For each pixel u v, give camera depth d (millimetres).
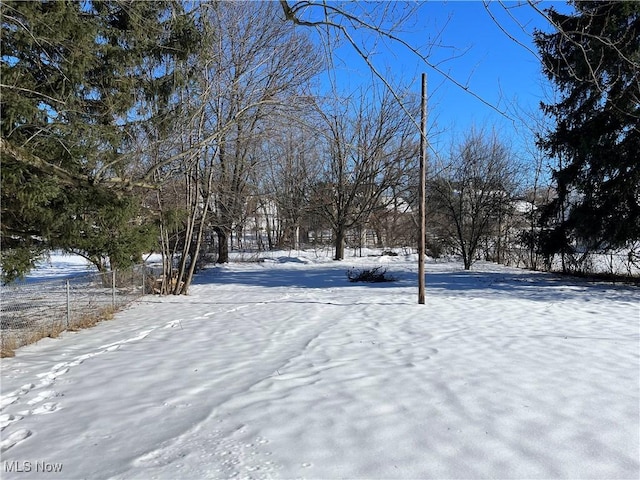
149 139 11328
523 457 3469
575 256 19750
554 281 18359
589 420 4176
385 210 40812
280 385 5207
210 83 13289
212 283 19312
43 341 7812
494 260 32594
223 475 3174
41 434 3947
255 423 4094
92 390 5117
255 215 39062
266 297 14266
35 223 7844
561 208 18734
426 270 25547
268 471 3230
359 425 4047
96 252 8914
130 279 14312
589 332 8234
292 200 35438
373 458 3438
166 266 15938
